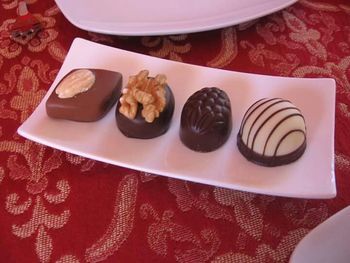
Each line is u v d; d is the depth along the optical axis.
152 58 0.24
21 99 0.24
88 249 0.18
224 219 0.19
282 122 0.19
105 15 0.26
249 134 0.20
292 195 0.19
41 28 0.27
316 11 0.28
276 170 0.20
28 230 0.19
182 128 0.20
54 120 0.22
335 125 0.22
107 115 0.22
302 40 0.26
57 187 0.20
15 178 0.21
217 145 0.20
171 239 0.19
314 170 0.19
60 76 0.24
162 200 0.20
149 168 0.20
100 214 0.19
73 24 0.26
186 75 0.23
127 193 0.20
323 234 0.16
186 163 0.20
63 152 0.22
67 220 0.19
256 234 0.19
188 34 0.27
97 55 0.24
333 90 0.22
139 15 0.26
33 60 0.26
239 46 0.26
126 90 0.21
